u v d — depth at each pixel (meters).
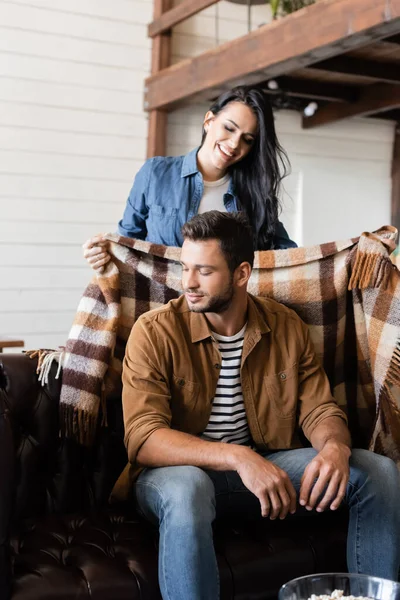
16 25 5.16
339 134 6.27
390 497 2.03
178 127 5.77
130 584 1.89
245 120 2.54
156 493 1.96
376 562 2.02
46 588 1.83
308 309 2.44
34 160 5.28
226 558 2.02
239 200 2.70
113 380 2.37
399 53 4.96
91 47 5.39
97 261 2.36
